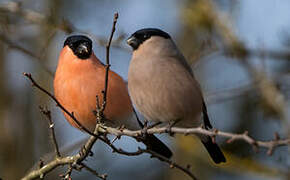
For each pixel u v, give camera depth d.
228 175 11.61
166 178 11.91
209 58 11.61
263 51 11.32
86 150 7.35
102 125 7.15
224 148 10.95
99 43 10.50
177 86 7.75
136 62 7.97
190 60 11.20
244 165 9.98
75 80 8.30
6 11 10.76
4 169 12.05
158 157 6.80
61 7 12.77
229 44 11.40
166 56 7.94
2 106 12.53
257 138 11.45
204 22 11.47
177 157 11.67
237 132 11.64
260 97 11.49
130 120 8.78
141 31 8.19
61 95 8.46
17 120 12.49
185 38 13.05
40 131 12.36
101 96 8.33
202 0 11.71
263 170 9.91
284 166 9.95
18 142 12.35
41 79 12.54
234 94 11.22
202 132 5.70
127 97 8.64
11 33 10.67
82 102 8.30
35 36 12.43
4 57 12.91
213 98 11.20
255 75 11.35
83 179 11.91
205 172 11.54
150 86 7.76
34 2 12.38
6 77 12.84
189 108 7.91
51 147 12.21
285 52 11.43
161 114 7.99
